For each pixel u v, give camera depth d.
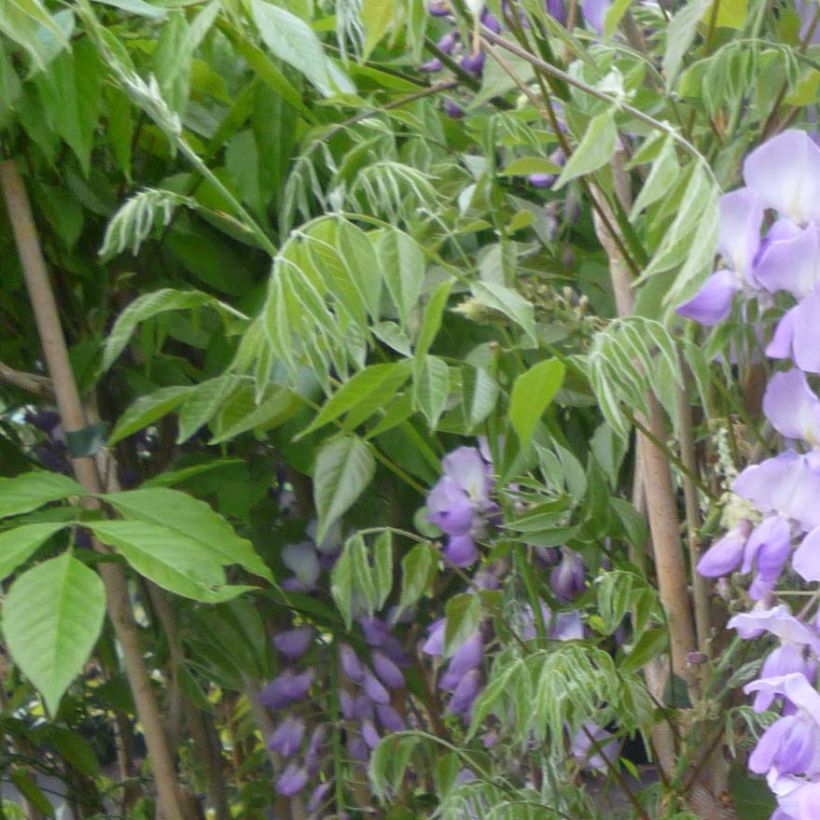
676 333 0.59
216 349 0.64
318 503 0.57
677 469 0.61
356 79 0.69
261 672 0.72
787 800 0.50
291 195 0.60
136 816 0.78
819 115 0.60
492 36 0.52
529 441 0.53
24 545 0.47
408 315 0.49
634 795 0.62
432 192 0.56
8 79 0.54
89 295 0.66
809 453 0.52
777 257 0.50
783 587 0.57
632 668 0.58
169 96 0.54
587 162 0.47
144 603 0.73
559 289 0.69
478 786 0.59
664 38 0.65
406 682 0.74
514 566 0.63
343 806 0.70
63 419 0.60
